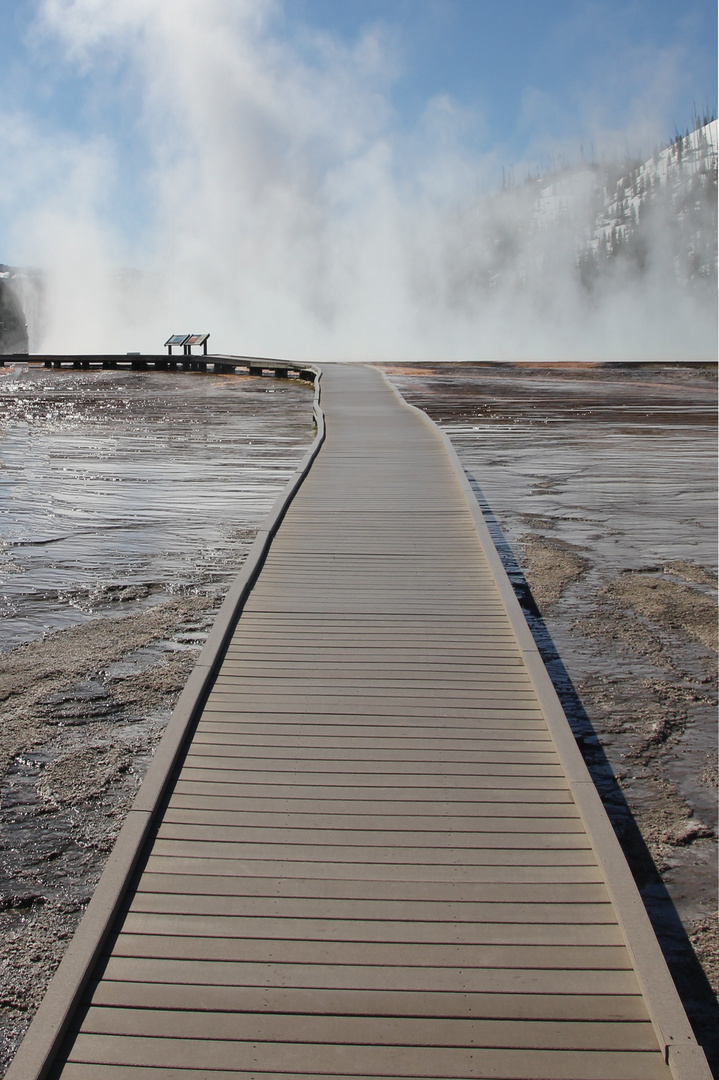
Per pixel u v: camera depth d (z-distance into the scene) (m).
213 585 7.05
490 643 5.01
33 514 9.51
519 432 15.81
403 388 24.69
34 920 3.22
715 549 8.05
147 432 16.53
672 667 5.43
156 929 2.84
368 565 6.49
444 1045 2.45
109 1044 2.45
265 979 2.65
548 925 2.85
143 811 3.34
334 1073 2.37
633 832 3.76
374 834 3.29
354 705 4.27
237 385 28.09
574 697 5.03
